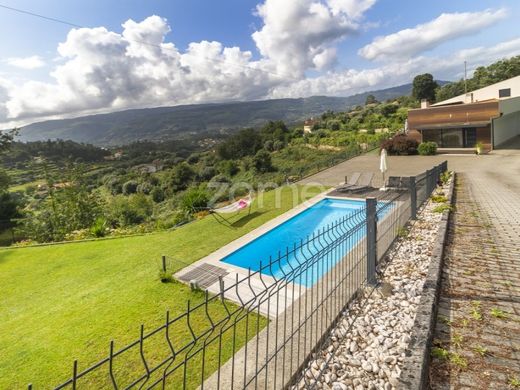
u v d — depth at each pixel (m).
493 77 45.94
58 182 21.67
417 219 7.15
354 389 2.46
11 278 8.29
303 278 6.07
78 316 5.72
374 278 4.20
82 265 8.77
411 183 7.12
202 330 4.80
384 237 5.07
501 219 6.72
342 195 13.66
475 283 3.93
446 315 3.29
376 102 64.19
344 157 24.03
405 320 3.29
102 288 6.98
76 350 4.68
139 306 5.88
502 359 2.58
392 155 23.84
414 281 4.14
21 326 5.62
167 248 9.39
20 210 21.66
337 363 2.72
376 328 3.18
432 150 22.14
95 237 12.78
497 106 21.17
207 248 9.03
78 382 3.93
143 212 21.00
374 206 4.19
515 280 3.93
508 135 25.41
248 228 10.53
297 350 2.74
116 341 4.81
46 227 18.83
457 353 2.68
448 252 5.04
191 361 3.90
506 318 3.14
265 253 8.99
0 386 4.06
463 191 10.44
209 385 2.45
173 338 4.66
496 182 11.78
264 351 2.81
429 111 24.00
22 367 4.39
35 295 7.10
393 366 2.65
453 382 2.37
